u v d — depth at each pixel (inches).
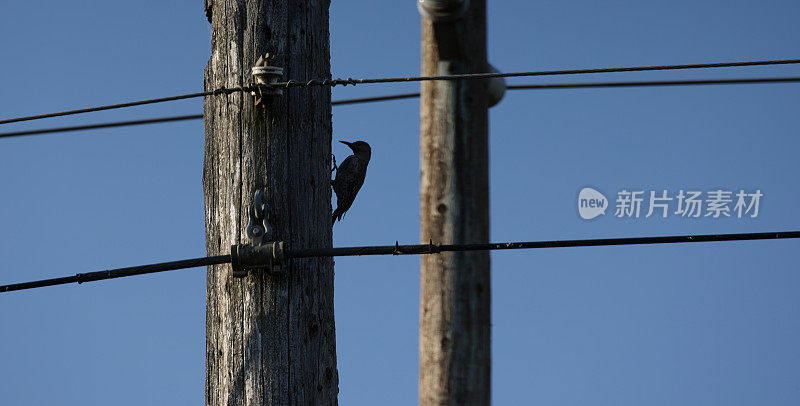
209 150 482.0
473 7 356.5
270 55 469.4
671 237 447.2
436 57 357.1
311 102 489.4
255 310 461.1
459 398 341.1
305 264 471.8
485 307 348.2
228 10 486.3
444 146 350.6
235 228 466.9
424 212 352.8
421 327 350.6
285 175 470.3
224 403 460.1
